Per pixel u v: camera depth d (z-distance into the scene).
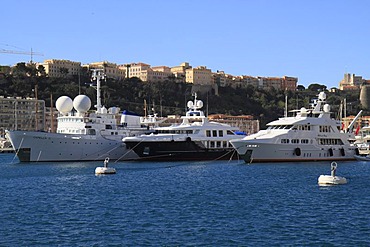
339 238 35.75
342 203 49.44
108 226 39.47
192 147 99.31
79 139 94.38
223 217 42.69
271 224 40.03
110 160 98.19
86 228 38.91
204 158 100.88
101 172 75.31
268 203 49.47
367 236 36.28
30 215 43.94
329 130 96.56
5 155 165.00
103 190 58.66
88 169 82.50
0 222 41.22
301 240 35.25
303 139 93.44
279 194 55.22
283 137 91.44
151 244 34.31
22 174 75.94
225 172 78.50
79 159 94.94
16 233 37.56
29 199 52.53
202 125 102.00
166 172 78.88
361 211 45.34
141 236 36.34
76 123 97.50
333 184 63.00
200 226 39.34
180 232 37.47
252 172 77.94
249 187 60.94
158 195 54.75
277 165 88.62
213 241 35.00
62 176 73.00
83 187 61.28
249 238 35.78
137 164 92.62
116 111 104.00
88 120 97.69
